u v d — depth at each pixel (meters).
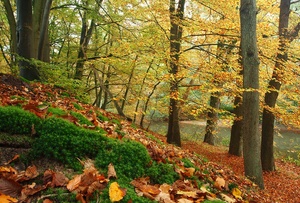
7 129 2.53
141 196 2.21
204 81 9.75
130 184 2.35
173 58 8.60
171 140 11.17
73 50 12.72
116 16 10.52
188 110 11.33
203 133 20.91
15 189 1.95
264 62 8.82
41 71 7.22
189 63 9.23
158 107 12.63
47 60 9.41
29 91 5.12
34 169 2.24
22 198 1.91
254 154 6.43
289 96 9.31
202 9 10.82
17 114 2.63
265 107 10.16
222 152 13.73
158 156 3.09
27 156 2.40
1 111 2.60
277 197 7.95
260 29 9.38
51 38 13.65
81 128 2.82
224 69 8.91
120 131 4.27
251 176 6.45
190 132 21.20
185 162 3.72
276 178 10.66
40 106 3.58
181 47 10.48
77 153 2.53
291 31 9.82
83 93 7.78
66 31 14.09
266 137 11.41
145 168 2.71
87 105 6.46
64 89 7.31
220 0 9.02
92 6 10.53
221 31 8.77
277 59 8.59
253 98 6.36
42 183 2.15
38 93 5.29
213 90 7.93
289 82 8.85
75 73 11.43
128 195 2.08
